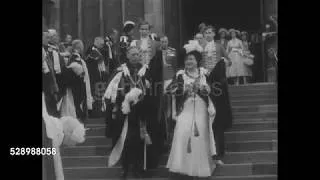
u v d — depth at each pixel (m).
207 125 11.48
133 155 11.88
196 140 11.38
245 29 23.08
